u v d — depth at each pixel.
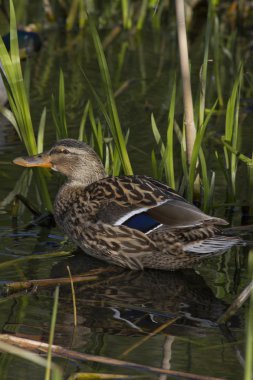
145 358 7.90
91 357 7.78
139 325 8.68
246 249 10.77
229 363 7.82
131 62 18.17
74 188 11.14
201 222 9.67
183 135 11.73
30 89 16.30
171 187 11.38
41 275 9.93
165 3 20.73
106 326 8.63
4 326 8.54
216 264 10.38
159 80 17.05
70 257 10.59
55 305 7.16
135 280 9.98
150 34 20.14
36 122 14.67
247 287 8.77
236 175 12.91
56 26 20.19
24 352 7.42
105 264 10.47
